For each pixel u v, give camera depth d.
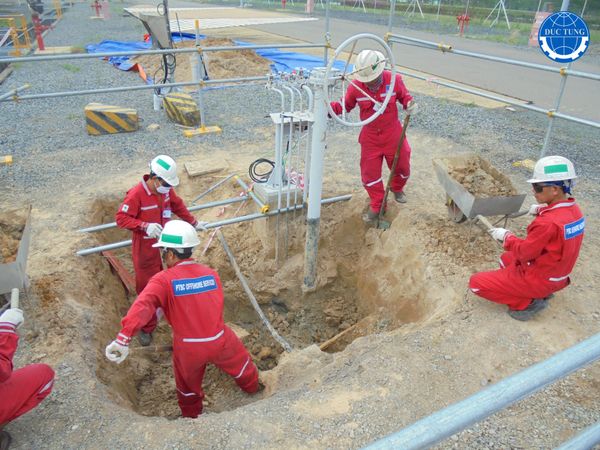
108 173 7.25
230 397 4.63
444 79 13.14
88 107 8.88
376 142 5.55
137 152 8.05
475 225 5.59
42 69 14.19
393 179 6.07
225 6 35.59
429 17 26.88
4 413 3.06
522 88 12.41
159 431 3.28
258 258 6.38
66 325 4.25
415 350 3.99
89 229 5.66
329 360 4.41
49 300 4.46
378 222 6.14
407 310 5.17
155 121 9.63
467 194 4.82
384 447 1.44
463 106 10.86
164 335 5.49
